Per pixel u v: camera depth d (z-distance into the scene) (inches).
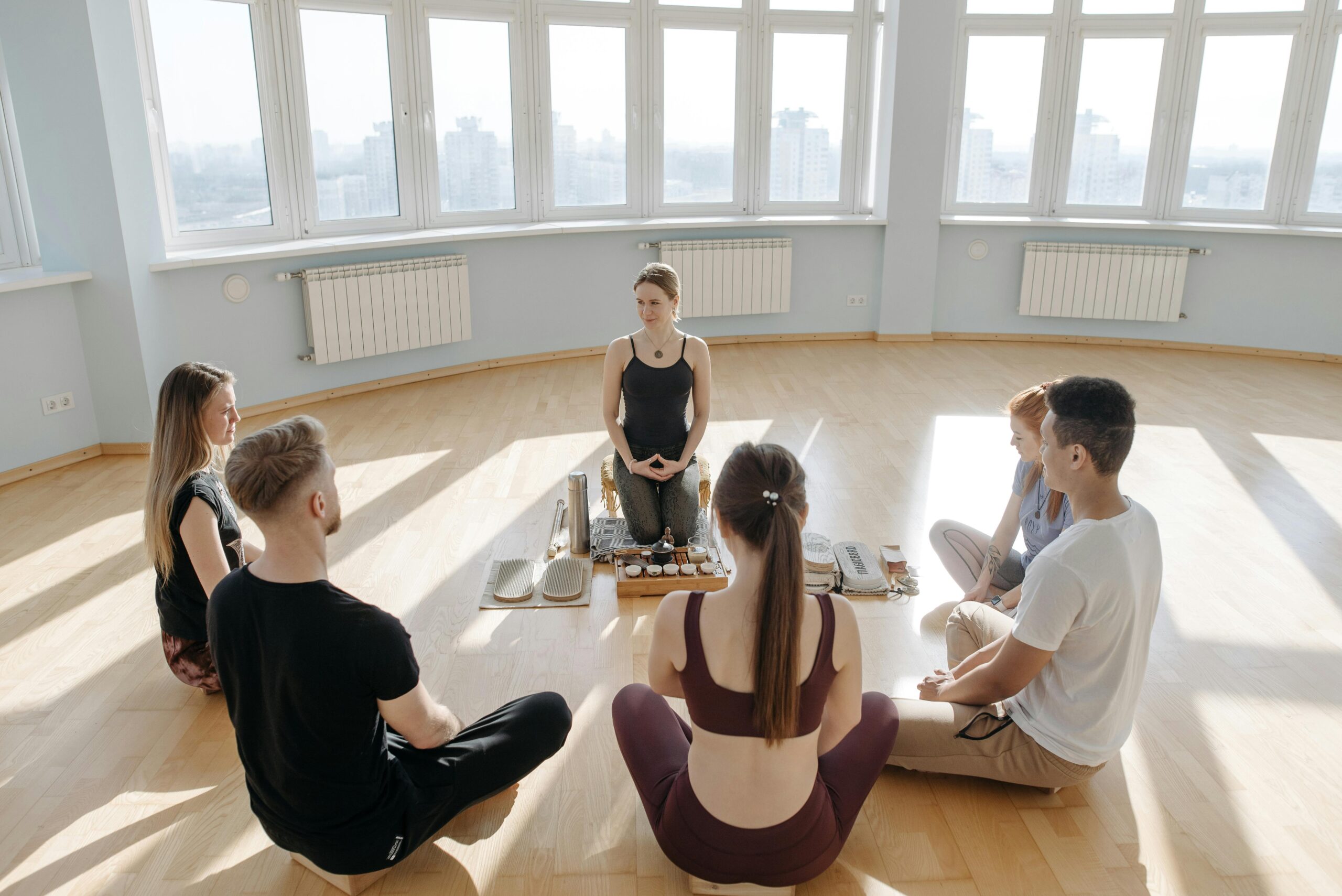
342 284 219.5
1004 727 83.9
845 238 286.2
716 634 63.4
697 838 69.0
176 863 79.9
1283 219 270.8
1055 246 276.4
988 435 198.7
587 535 141.5
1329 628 120.6
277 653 63.8
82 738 97.9
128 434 188.2
